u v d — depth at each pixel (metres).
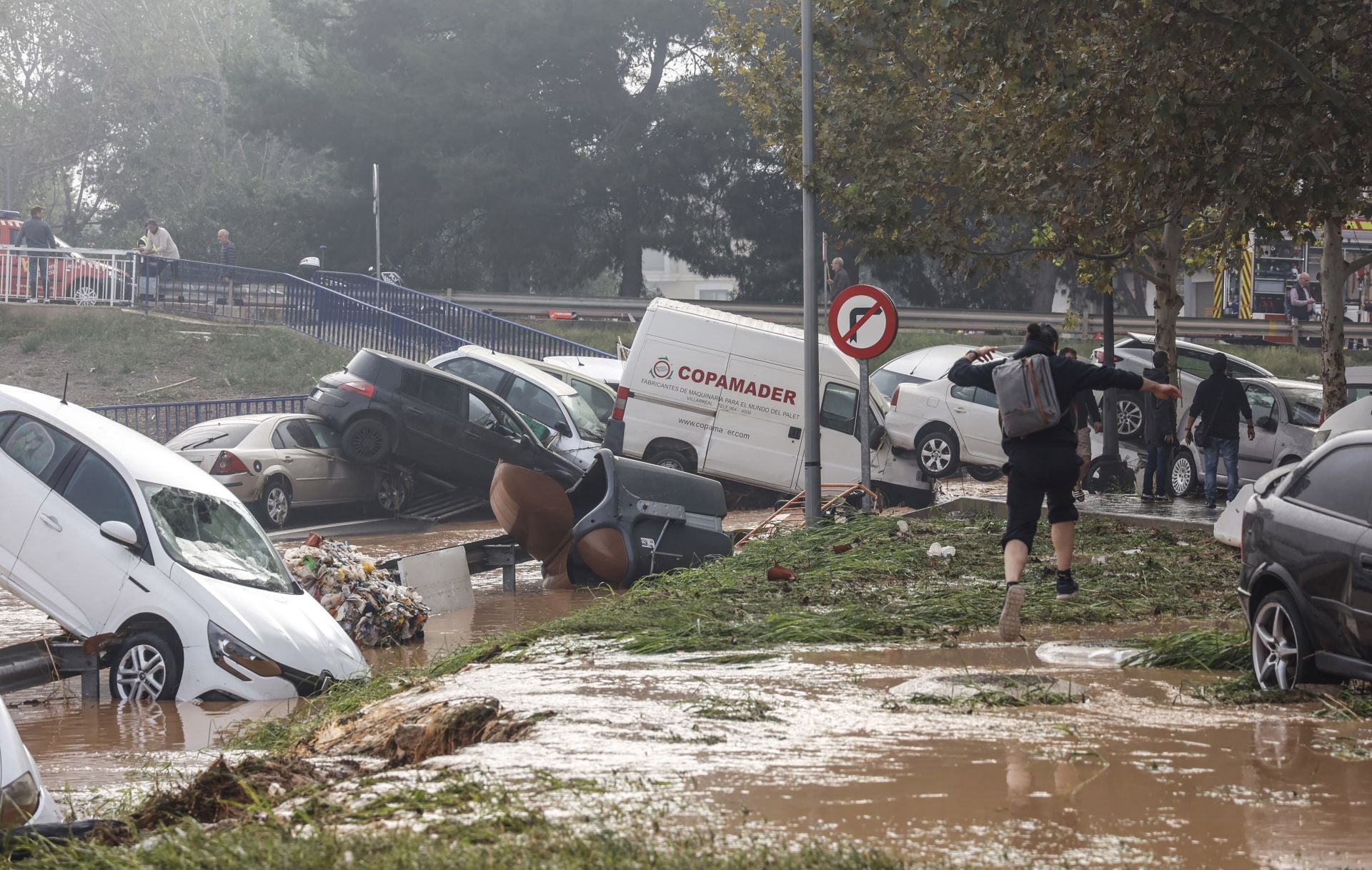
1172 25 29.02
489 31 93.19
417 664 22.23
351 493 42.84
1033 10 30.12
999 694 13.69
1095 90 31.00
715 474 45.41
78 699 20.27
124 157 131.25
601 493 32.19
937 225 40.47
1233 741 11.54
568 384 49.22
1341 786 9.87
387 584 25.16
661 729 12.16
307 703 18.81
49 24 126.31
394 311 72.06
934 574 25.11
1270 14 28.19
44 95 127.31
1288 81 30.80
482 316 70.06
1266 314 85.00
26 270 71.25
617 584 30.44
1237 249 49.69
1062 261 40.88
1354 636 13.63
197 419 58.16
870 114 42.31
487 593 31.00
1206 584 23.34
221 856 8.12
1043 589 22.38
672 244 100.94
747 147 94.06
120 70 126.38
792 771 10.31
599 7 91.44
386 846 7.95
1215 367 40.00
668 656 17.78
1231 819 8.95
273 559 22.64
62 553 20.70
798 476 45.41
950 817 8.92
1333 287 44.06
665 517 30.59
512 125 93.50
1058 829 8.66
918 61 43.00
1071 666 16.14
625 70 99.31
